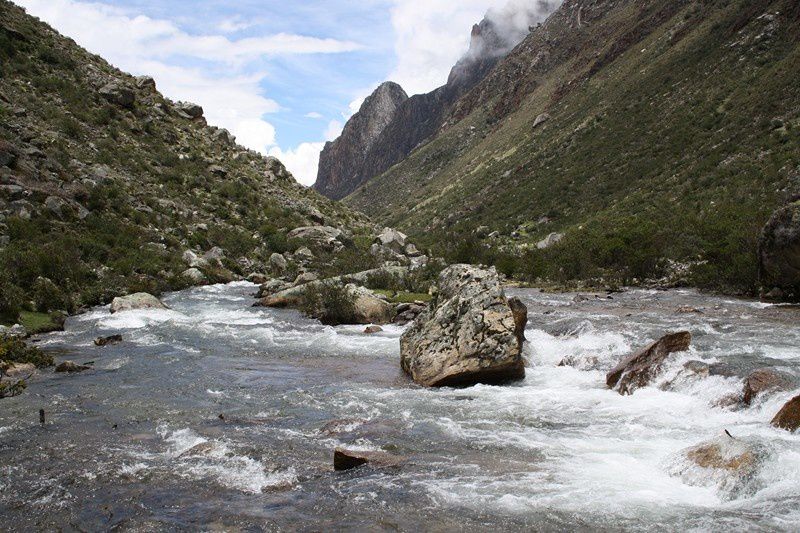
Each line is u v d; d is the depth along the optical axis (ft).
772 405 29.37
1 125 120.67
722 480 21.16
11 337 45.68
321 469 24.12
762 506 19.38
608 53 510.99
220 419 31.48
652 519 18.79
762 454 22.18
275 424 30.71
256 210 161.68
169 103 217.97
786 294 78.69
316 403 35.01
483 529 18.47
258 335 59.57
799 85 232.94
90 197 113.50
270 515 19.86
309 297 74.18
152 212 125.39
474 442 27.30
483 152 558.97
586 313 69.82
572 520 18.90
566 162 357.00
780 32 293.43
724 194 184.34
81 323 65.05
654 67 383.24
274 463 24.86
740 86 274.98
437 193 521.24
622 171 289.12
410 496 21.09
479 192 424.46
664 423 29.43
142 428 30.01
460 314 43.14
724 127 251.19
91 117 157.48
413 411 32.96
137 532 18.92
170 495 21.71
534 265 128.57
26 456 25.89
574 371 42.32
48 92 157.38
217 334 59.98
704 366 35.53
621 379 36.58
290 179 220.23
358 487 22.07
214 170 173.06
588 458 24.81
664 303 79.61
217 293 95.61
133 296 75.31
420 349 42.50
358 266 117.39
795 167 173.37
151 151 164.45
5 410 33.12
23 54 167.32
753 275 86.53
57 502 21.25
